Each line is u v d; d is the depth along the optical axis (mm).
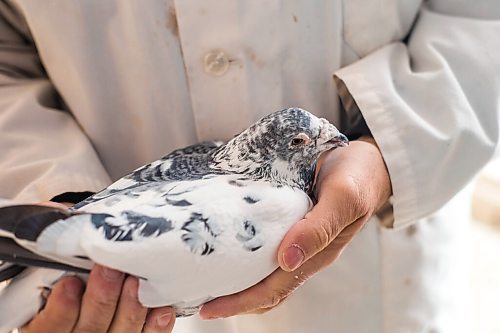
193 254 586
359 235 923
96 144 912
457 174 833
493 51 856
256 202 634
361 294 973
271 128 672
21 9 861
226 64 844
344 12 864
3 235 540
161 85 866
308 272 731
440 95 828
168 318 643
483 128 844
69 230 550
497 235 1655
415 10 906
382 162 807
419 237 950
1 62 937
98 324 622
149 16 822
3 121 864
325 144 687
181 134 902
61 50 851
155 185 653
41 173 826
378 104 821
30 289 625
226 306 679
